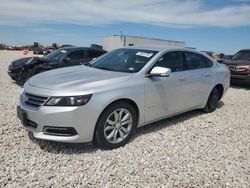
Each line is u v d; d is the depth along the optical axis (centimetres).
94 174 337
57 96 367
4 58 2667
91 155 386
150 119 468
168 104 498
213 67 636
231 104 779
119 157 385
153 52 501
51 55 1005
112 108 401
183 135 486
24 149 394
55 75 442
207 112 642
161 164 372
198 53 606
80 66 527
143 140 451
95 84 393
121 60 503
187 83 536
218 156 410
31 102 388
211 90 622
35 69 918
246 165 386
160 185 323
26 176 324
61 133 374
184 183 330
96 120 385
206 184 331
